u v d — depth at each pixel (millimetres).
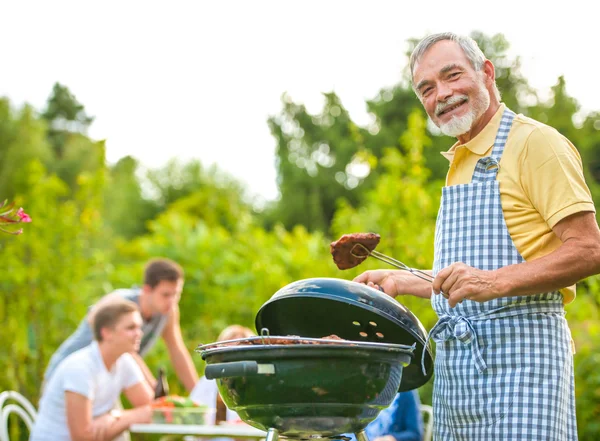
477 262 2424
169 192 18859
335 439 2283
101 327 4164
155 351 7004
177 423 3873
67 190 7523
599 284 5391
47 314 6848
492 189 2430
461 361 2412
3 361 6543
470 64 2529
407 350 2178
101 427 3900
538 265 2207
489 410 2336
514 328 2342
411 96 15094
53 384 4141
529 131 2404
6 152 15742
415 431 3328
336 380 2053
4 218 2471
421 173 6527
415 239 5855
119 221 17016
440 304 2518
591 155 10023
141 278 7918
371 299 2340
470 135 2596
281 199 16625
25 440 6312
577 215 2252
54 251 6996
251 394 2102
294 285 2396
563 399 2338
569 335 2441
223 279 7633
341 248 2629
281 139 17797
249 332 4758
